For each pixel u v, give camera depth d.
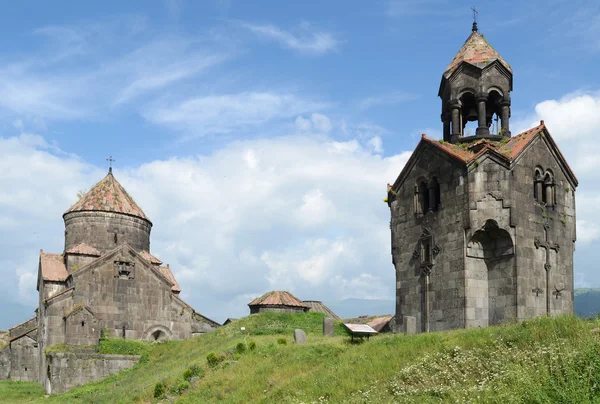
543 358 19.77
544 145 35.31
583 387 17.09
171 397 32.44
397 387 22.02
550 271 33.91
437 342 25.70
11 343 60.00
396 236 37.88
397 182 38.19
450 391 19.97
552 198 35.19
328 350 31.03
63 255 60.09
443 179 35.00
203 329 61.38
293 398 24.56
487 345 23.20
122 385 43.47
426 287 35.03
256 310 59.72
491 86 36.62
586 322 22.84
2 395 50.22
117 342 52.69
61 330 52.75
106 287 55.31
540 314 32.56
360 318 49.38
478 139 36.22
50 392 49.44
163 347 52.94
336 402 22.88
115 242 59.94
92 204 60.22
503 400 17.88
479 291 33.31
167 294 57.84
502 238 33.31
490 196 33.31
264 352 34.25
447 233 34.34
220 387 30.22
